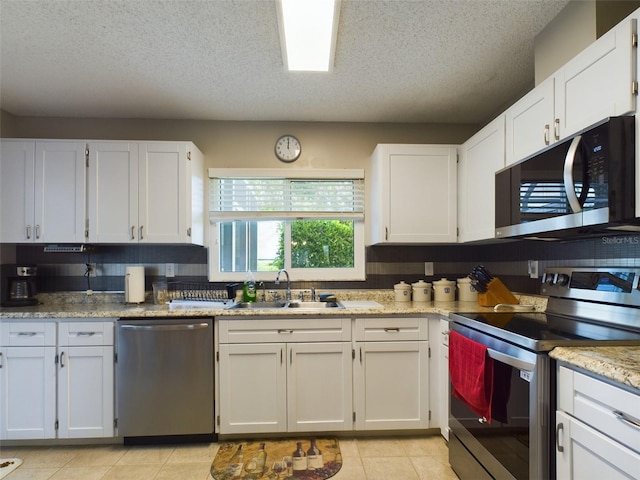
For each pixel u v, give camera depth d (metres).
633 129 1.15
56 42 1.85
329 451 2.10
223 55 1.97
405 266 2.90
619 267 1.52
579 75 1.39
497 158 2.03
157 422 2.16
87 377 2.16
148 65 2.07
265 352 2.21
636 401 0.88
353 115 2.79
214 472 1.90
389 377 2.24
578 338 1.27
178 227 2.49
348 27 1.73
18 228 2.41
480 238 2.24
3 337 2.14
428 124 2.95
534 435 1.22
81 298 2.67
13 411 2.13
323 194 2.89
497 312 1.95
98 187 2.47
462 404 1.80
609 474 0.96
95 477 1.86
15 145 2.43
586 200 1.26
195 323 2.18
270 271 2.91
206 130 2.86
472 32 1.78
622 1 1.47
